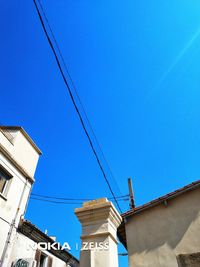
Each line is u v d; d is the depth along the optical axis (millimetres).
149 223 9766
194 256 6559
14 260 10648
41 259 13008
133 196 14602
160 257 8617
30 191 13383
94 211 2762
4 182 11758
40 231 12383
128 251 9352
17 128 13758
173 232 9008
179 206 9586
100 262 2365
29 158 14172
